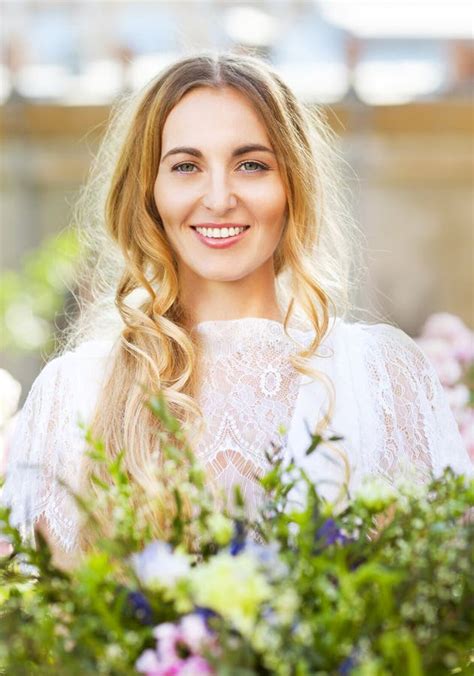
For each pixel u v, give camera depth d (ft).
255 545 4.95
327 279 8.78
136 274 8.40
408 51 26.89
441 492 5.39
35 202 27.04
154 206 8.22
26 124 25.98
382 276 28.17
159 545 4.82
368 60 26.86
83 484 7.84
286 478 7.11
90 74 27.07
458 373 13.17
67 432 8.24
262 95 7.80
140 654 4.62
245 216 7.74
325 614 4.48
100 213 9.37
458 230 27.76
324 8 27.66
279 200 7.84
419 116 25.25
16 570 5.76
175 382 8.14
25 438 8.45
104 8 27.48
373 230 27.58
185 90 7.79
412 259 28.07
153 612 4.74
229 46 9.12
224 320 8.32
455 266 28.04
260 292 8.36
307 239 8.33
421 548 4.87
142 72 26.50
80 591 4.75
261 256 7.86
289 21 27.48
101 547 5.08
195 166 7.80
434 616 4.73
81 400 8.32
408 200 27.48
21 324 21.43
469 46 26.89
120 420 8.03
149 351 8.18
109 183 8.60
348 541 5.09
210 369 8.21
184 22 27.32
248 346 8.23
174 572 4.63
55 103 25.50
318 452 7.74
